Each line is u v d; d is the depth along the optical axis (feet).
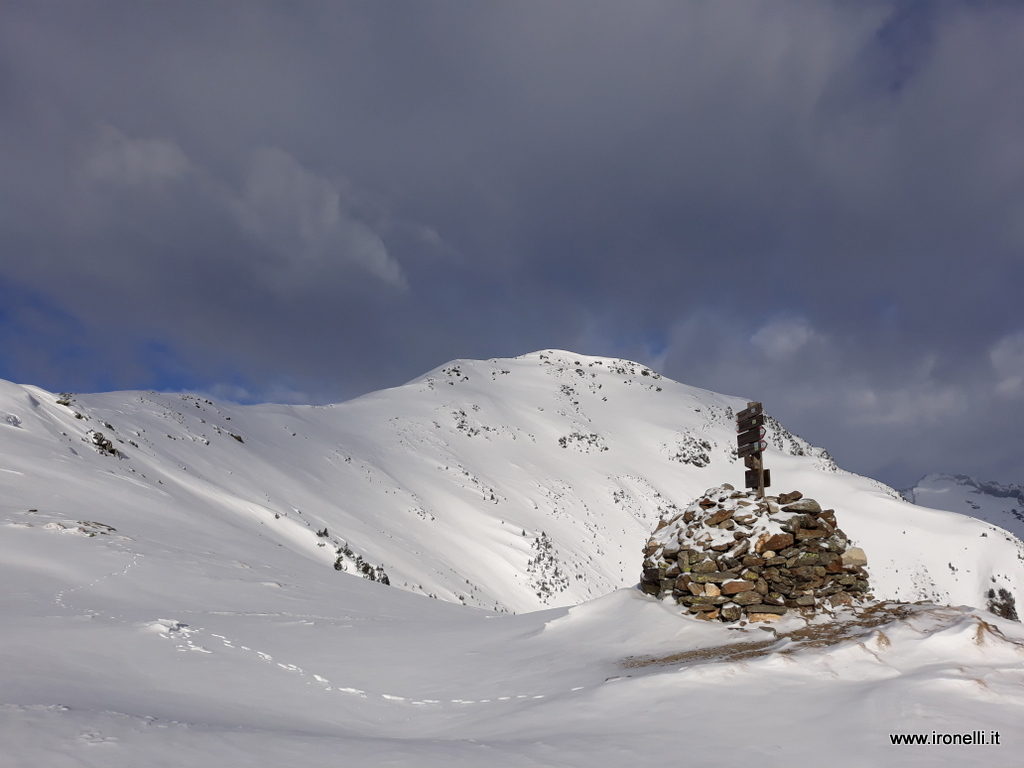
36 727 16.75
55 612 36.60
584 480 468.34
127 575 50.75
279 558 79.87
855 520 456.04
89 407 149.38
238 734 18.80
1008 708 20.94
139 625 34.76
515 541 303.89
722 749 18.66
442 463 389.60
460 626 45.83
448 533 280.92
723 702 22.76
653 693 24.21
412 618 53.83
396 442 399.85
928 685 22.39
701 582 39.99
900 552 426.51
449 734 22.88
